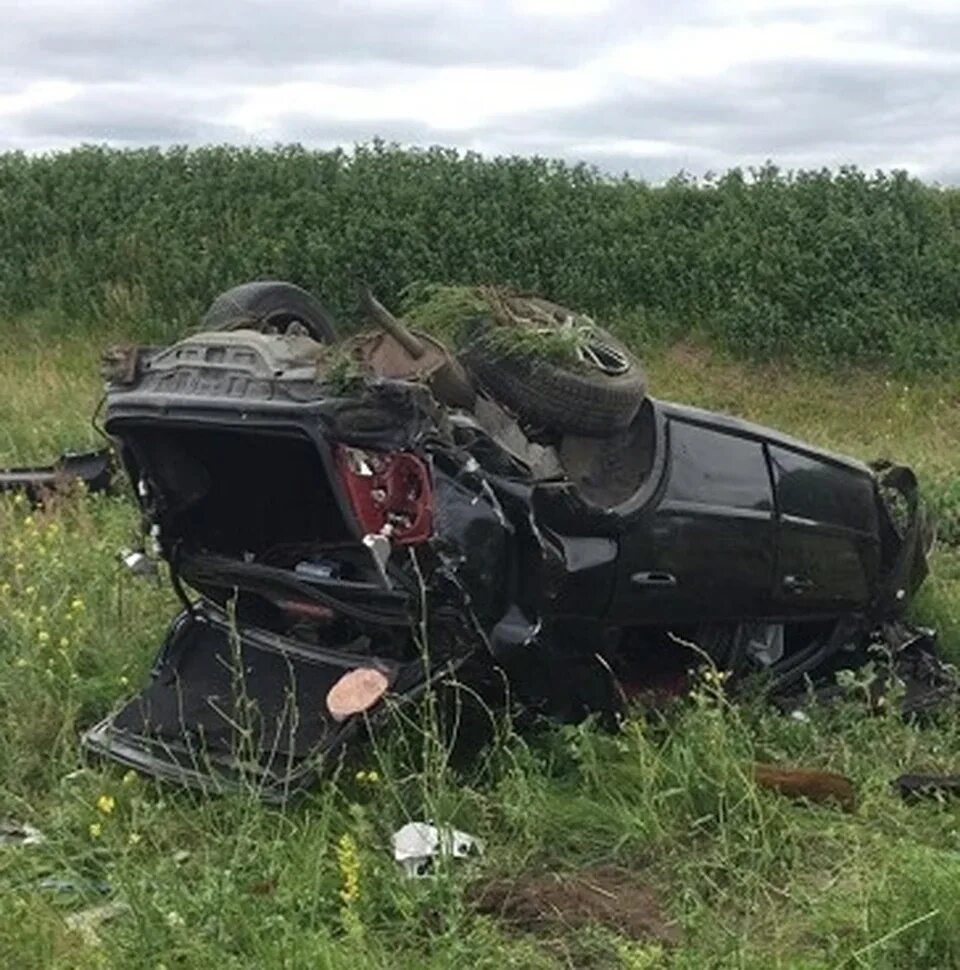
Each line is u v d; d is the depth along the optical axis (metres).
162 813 5.32
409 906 4.59
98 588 7.40
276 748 5.43
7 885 4.78
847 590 7.07
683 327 20.88
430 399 5.30
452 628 5.45
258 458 5.93
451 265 21.28
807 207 22.44
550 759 5.79
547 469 5.84
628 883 4.96
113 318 20.95
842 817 5.44
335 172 23.61
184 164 24.55
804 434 17.36
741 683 6.72
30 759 5.80
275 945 4.20
